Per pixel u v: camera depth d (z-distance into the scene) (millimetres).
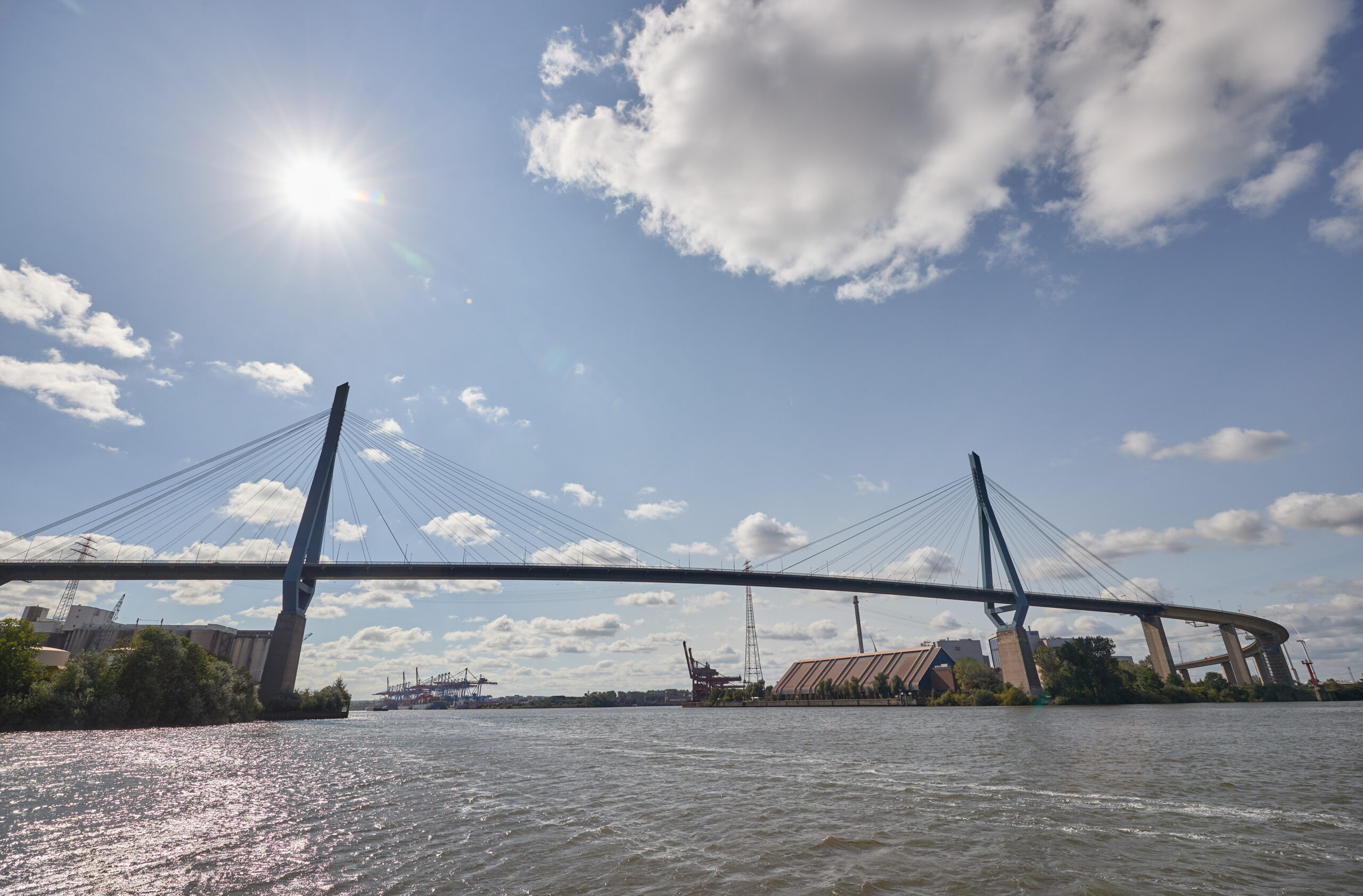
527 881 15922
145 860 18188
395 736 70625
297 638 113812
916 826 21734
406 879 16203
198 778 34031
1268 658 187625
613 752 49844
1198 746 45562
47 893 15570
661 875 16375
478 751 50844
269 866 17453
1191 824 21719
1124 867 17000
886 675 185000
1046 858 17812
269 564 120125
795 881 15938
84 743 52500
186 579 120938
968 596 154000
